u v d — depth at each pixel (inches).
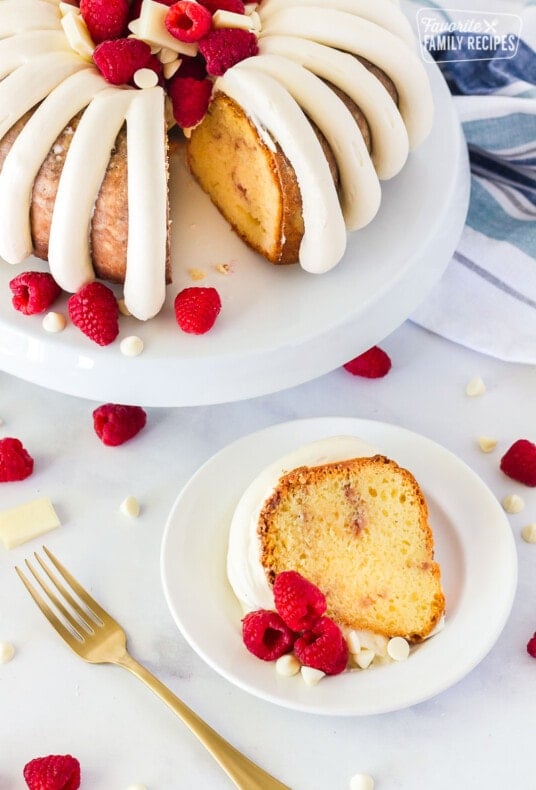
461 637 25.6
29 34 29.1
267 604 26.2
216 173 30.6
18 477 29.0
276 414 30.4
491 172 34.5
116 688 26.2
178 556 26.7
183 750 25.5
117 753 25.5
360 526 27.0
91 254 28.6
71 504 28.8
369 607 26.3
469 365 31.2
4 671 26.5
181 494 27.4
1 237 28.6
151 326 28.6
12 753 25.6
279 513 26.7
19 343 28.5
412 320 31.7
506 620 26.0
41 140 27.8
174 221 30.9
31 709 26.0
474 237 32.9
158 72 29.2
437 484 27.7
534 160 33.8
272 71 28.5
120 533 28.3
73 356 28.2
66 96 28.0
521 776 25.1
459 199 31.1
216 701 26.1
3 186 28.0
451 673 25.0
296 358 28.4
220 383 28.3
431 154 31.5
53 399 30.5
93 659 26.4
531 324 31.4
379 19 29.9
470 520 27.2
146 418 30.1
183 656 26.6
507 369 31.2
